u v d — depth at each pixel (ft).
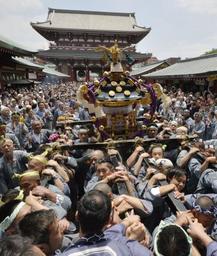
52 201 14.24
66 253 8.32
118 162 19.45
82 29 226.17
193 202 13.61
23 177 14.25
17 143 30.30
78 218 9.08
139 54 227.20
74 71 227.61
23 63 115.24
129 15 260.42
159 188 14.06
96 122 30.04
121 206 12.66
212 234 11.62
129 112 29.91
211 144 26.71
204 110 51.85
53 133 31.65
